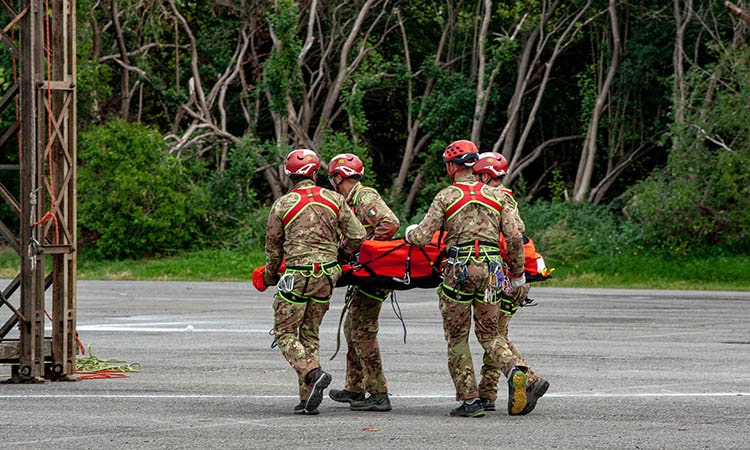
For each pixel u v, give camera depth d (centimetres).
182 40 7844
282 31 7125
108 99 7675
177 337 2530
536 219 6138
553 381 1847
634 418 1477
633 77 7175
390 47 8144
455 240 1491
